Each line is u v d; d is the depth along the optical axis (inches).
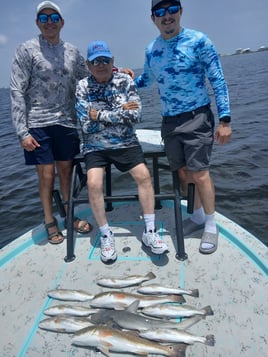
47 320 92.4
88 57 115.0
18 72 117.0
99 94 120.0
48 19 114.9
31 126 122.1
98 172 118.2
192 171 113.7
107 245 117.9
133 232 133.7
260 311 91.4
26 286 109.3
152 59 113.7
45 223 132.5
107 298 98.2
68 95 126.6
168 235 130.0
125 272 111.9
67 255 120.3
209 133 111.7
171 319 91.7
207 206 116.7
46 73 119.3
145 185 117.4
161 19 103.6
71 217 123.3
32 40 119.0
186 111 110.4
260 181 258.2
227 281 103.4
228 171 286.0
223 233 126.6
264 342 82.2
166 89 112.3
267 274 104.8
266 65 1953.7
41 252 126.5
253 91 839.1
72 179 128.3
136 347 81.5
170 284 104.3
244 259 112.3
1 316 98.0
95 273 112.8
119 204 158.6
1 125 821.2
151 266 113.5
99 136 117.6
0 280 113.0
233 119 520.1
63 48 123.0
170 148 117.6
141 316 91.4
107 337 83.4
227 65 2568.9
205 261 113.1
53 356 83.6
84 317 94.4
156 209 149.7
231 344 82.4
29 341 88.7
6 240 216.5
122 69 133.9
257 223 203.3
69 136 128.3
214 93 107.9
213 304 95.2
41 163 124.2
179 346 81.7
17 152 466.9
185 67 106.9
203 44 105.0
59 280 110.9
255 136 392.5
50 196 131.1
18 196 289.0
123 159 118.7
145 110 737.0
